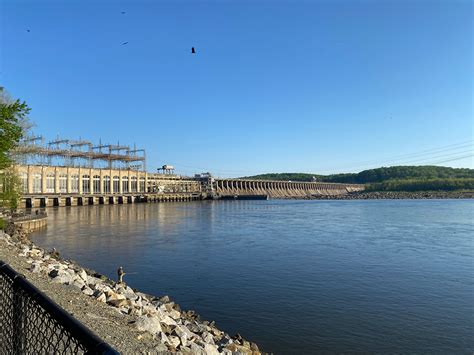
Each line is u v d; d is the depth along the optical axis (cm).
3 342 541
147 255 3819
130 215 9238
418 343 1684
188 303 2252
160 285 2664
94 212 10050
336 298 2331
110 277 2888
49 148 12825
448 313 2058
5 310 538
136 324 1130
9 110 2216
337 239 4950
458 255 3747
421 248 4181
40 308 437
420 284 2647
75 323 346
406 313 2059
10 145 2338
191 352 1116
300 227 6544
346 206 14388
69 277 1630
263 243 4638
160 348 982
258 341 1706
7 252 2188
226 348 1376
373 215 9369
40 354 424
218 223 7344
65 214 9206
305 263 3397
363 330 1825
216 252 3997
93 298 1397
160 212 10500
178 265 3334
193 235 5431
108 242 4684
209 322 1897
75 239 4916
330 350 1614
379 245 4416
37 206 11344
